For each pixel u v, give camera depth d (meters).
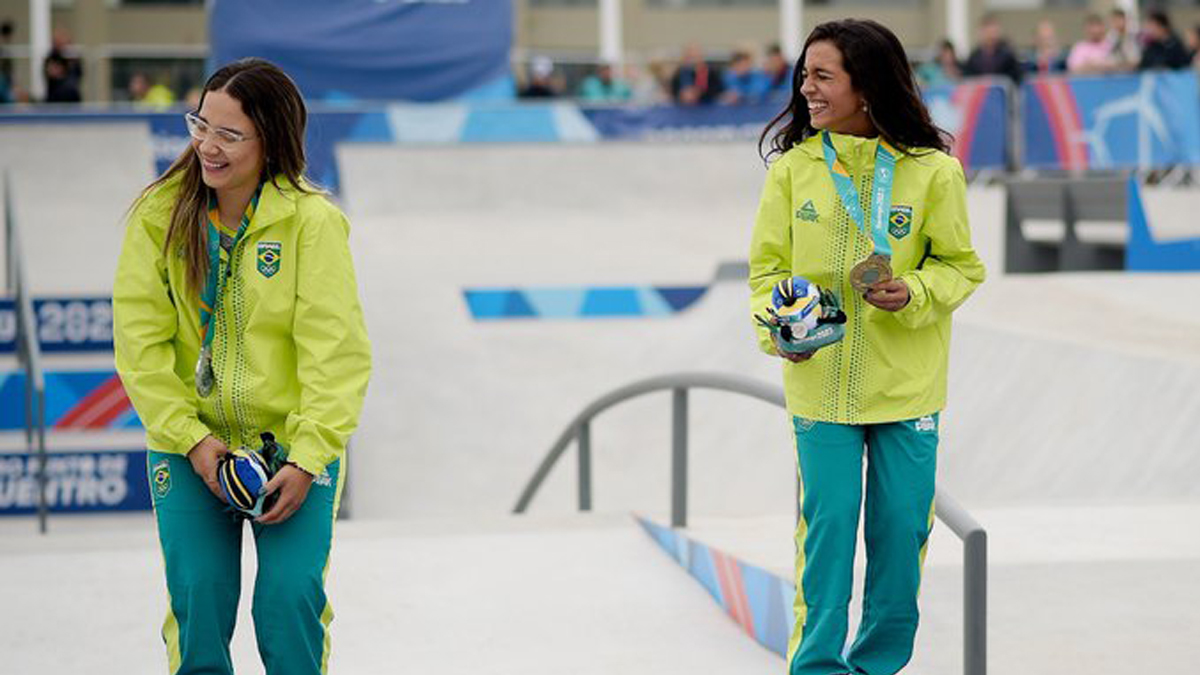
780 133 13.51
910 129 12.78
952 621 16.69
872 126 12.91
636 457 37.72
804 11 93.31
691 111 63.94
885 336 12.83
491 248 50.84
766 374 38.09
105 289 45.16
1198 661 15.27
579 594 20.44
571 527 24.09
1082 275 40.19
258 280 11.63
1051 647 15.75
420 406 39.31
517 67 71.12
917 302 12.49
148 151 57.59
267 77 11.60
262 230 11.62
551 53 91.19
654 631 18.92
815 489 13.09
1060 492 27.50
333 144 61.28
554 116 63.16
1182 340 30.91
